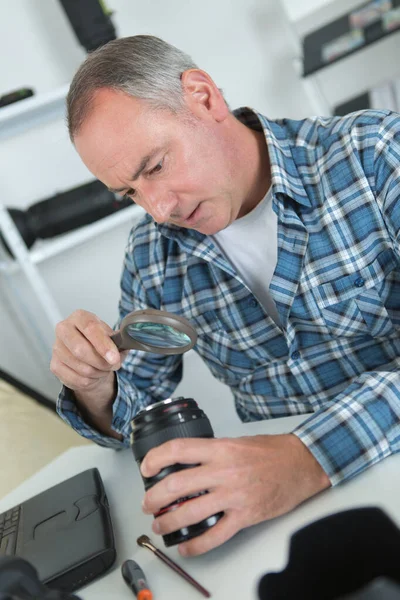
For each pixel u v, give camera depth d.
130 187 1.00
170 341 0.98
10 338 2.46
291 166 1.14
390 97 2.35
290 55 2.56
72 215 2.15
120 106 0.96
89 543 0.84
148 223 1.36
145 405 1.29
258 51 2.55
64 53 2.38
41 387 2.50
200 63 2.52
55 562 0.82
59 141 2.39
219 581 0.71
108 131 0.96
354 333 1.13
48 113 2.28
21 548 0.89
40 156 2.39
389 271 1.11
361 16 2.20
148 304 1.35
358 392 0.88
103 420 1.23
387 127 1.09
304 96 2.60
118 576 0.81
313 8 2.48
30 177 2.39
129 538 0.89
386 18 2.14
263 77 2.57
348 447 0.83
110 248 2.47
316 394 1.19
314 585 0.44
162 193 0.99
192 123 1.01
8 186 2.38
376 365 1.15
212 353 1.29
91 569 0.81
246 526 0.76
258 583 0.43
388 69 2.54
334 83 2.56
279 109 2.60
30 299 2.44
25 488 1.26
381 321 1.12
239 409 1.37
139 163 0.97
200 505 0.75
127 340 1.02
